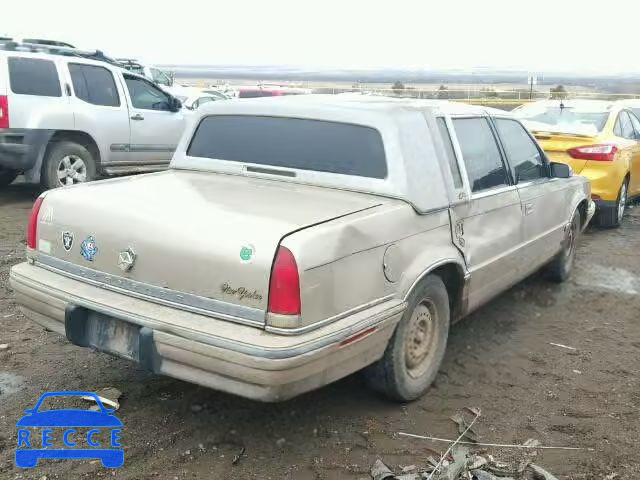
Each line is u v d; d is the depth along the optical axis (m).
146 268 3.41
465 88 31.33
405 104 4.25
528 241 5.40
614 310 6.11
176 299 3.32
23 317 5.27
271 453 3.53
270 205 3.62
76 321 3.59
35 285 3.76
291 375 3.03
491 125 5.08
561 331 5.54
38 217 3.94
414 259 3.83
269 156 4.34
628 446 3.74
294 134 4.30
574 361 4.93
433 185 4.05
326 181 4.06
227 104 4.59
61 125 9.23
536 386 4.49
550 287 6.71
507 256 4.98
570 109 9.77
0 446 3.48
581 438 3.82
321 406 4.04
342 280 3.31
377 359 3.68
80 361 4.52
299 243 3.11
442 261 4.02
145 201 3.69
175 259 3.31
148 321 3.25
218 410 3.93
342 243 3.30
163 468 3.35
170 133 10.78
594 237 9.02
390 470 3.38
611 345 5.28
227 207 3.56
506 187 5.03
